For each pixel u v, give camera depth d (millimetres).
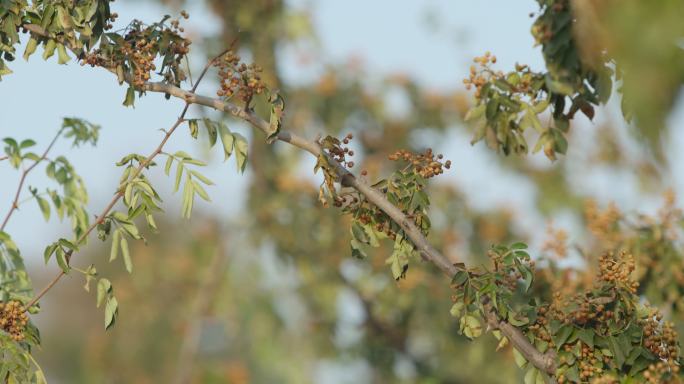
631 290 6918
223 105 6969
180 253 22703
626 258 7277
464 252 19922
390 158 7062
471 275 6836
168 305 22953
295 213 19734
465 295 6746
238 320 22125
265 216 19797
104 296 7043
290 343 21406
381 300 18797
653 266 9398
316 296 19828
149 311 22969
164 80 7133
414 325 18781
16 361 6887
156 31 7152
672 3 4789
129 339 23359
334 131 20656
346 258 19391
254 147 19438
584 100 6672
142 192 6934
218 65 6973
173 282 22656
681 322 9297
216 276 21953
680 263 9344
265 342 21969
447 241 19641
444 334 18438
